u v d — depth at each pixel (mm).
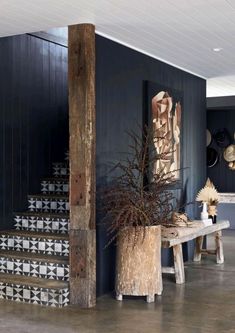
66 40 7000
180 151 7156
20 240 5688
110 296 5336
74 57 4918
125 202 5113
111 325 4352
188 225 6301
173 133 6914
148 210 5137
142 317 4586
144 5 4332
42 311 4777
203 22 4887
